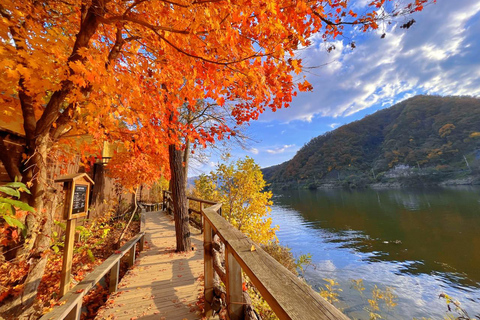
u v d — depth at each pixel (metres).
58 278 3.19
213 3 1.75
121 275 4.05
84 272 3.58
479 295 10.07
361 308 8.77
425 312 8.75
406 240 19.23
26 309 1.98
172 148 4.68
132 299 2.65
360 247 18.19
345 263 14.63
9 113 2.32
